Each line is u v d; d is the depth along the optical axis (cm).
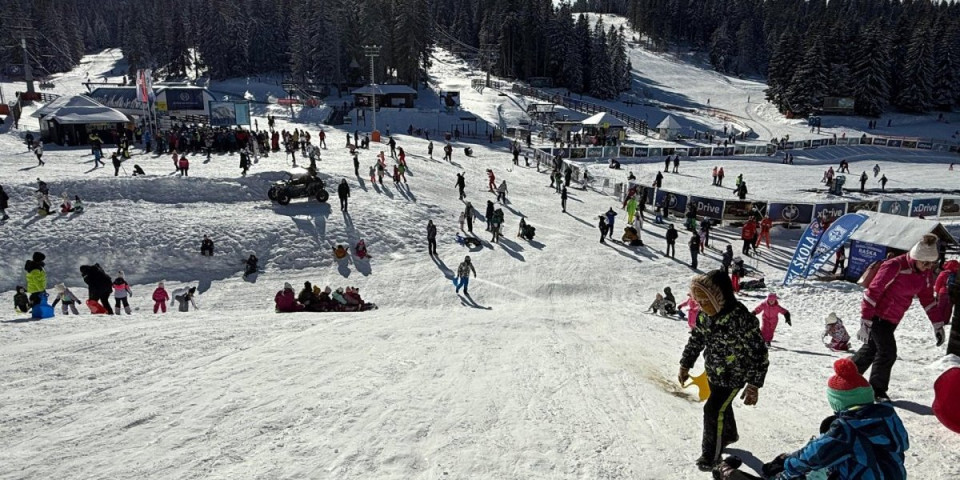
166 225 2392
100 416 493
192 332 828
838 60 9325
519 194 3603
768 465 359
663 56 14950
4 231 2208
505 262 2377
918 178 4962
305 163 3578
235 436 456
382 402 543
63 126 4031
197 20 11319
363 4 9162
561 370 701
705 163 5272
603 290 2094
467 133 6844
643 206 3116
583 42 10831
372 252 2462
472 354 769
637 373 708
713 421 413
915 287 531
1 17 10988
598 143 6366
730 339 400
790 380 706
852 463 293
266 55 10344
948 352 718
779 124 9144
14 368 631
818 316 1603
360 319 1059
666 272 2291
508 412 533
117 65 13488
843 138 6594
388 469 410
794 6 16088
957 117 9231
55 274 2095
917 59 9100
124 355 691
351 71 9288
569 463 428
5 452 423
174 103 5159
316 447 441
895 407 562
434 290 2086
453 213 2994
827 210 2861
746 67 14300
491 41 12019
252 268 2239
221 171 3111
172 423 480
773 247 2662
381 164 3350
